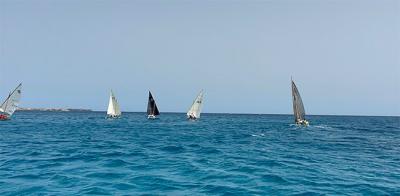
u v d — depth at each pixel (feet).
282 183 48.83
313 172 57.47
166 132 152.35
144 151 80.59
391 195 43.42
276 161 67.92
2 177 50.47
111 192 42.70
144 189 44.37
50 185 45.88
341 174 56.24
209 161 66.54
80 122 256.32
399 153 86.02
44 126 191.62
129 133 143.74
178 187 45.62
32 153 75.72
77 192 42.60
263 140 116.47
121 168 58.23
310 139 124.67
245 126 226.38
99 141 105.70
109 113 327.47
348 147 98.48
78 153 76.13
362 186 47.78
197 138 120.47
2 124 200.13
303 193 43.62
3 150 80.53
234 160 68.23
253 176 53.01
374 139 131.03
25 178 49.93
